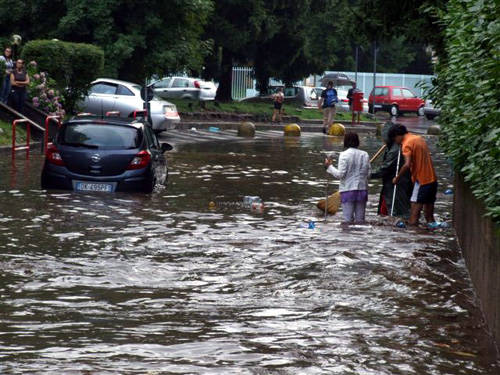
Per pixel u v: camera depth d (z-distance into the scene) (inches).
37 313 357.4
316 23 3277.6
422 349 316.5
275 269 456.8
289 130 1812.3
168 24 1836.9
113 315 357.4
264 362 295.6
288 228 605.0
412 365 296.7
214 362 294.5
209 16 2094.0
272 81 2970.0
